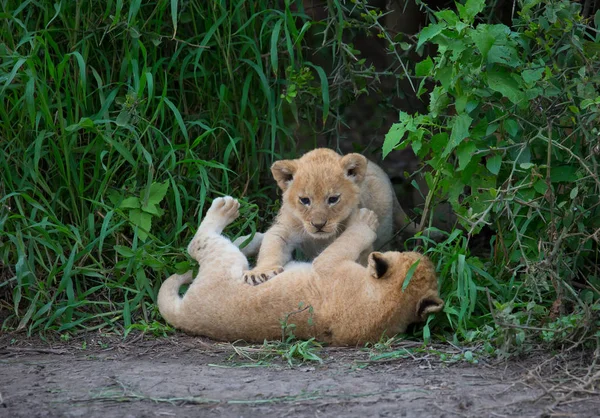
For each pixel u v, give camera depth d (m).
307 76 12.32
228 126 12.48
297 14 12.83
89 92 12.13
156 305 11.07
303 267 10.73
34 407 7.97
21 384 8.72
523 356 9.21
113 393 8.34
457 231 10.52
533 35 10.38
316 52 13.59
